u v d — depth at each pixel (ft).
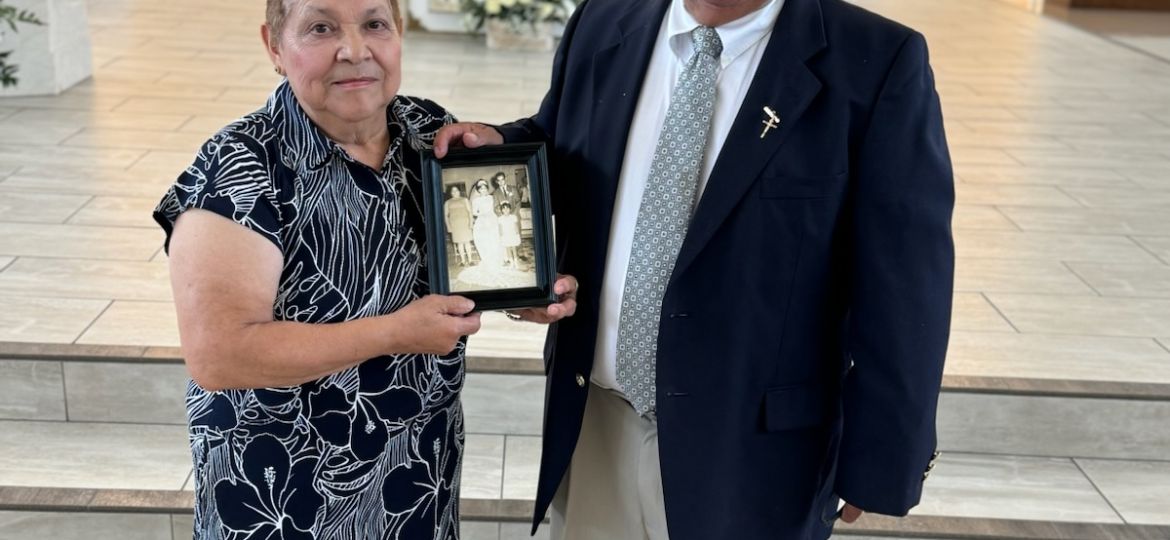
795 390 4.97
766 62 4.66
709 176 4.75
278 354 4.21
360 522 4.88
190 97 16.63
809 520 5.24
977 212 12.97
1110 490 8.25
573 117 5.36
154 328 8.86
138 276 9.90
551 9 21.49
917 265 4.57
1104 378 8.69
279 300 4.42
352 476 4.76
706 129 4.76
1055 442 8.63
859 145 4.60
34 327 8.73
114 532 7.55
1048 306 10.18
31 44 15.92
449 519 5.31
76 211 11.44
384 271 4.59
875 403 4.75
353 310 4.54
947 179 4.61
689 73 4.78
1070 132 17.20
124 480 7.79
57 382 8.38
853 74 4.59
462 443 5.37
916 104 4.53
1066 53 24.79
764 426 4.97
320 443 4.65
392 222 4.60
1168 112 18.86
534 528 5.68
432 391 4.91
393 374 4.73
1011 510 7.93
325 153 4.39
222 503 4.72
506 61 20.62
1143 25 30.01
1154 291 10.64
